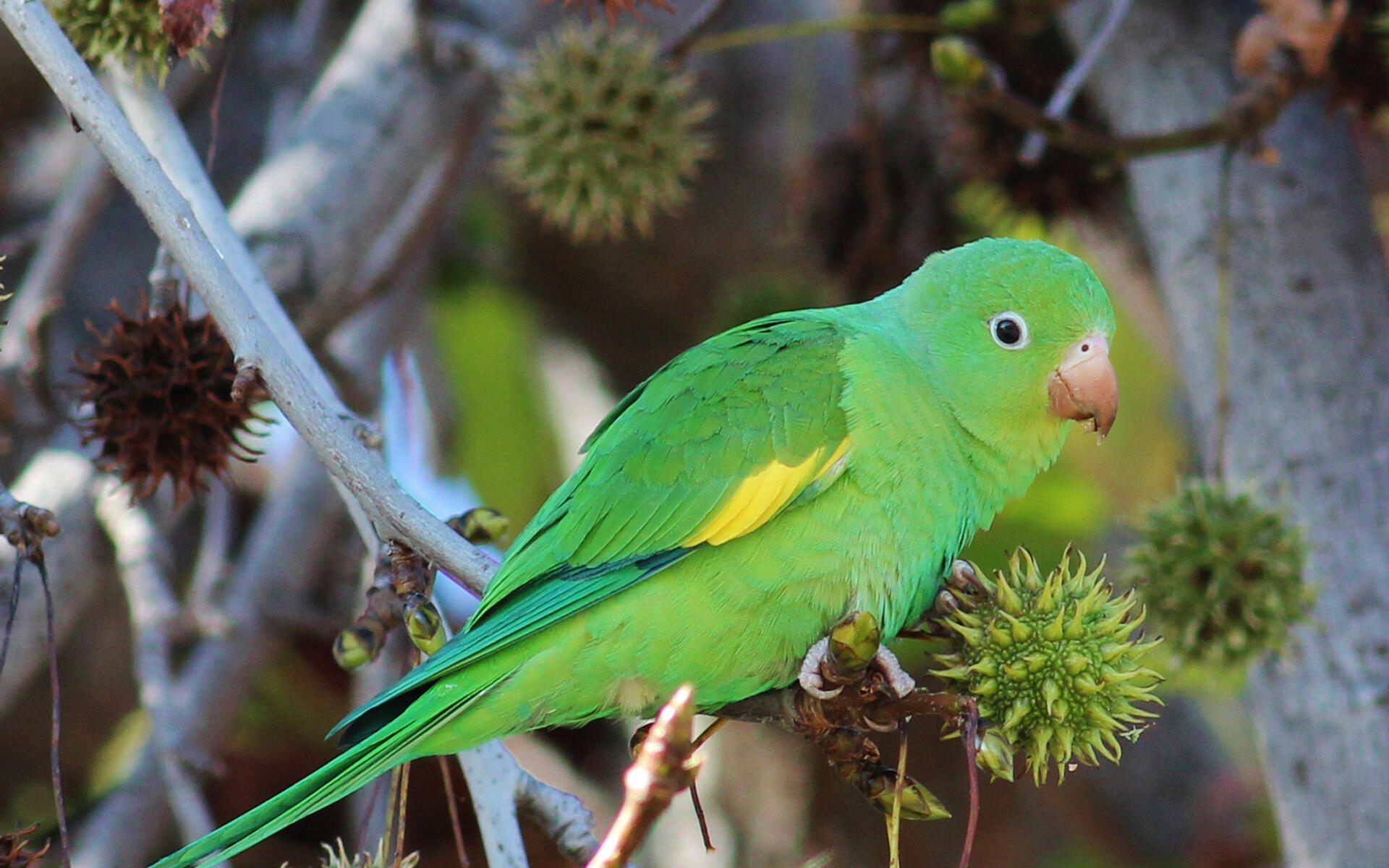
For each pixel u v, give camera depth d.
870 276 12.98
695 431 7.71
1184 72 10.95
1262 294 10.21
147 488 7.89
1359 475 9.63
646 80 10.49
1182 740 14.68
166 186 6.23
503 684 7.31
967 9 10.05
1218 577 9.05
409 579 6.31
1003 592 6.59
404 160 11.20
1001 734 6.24
